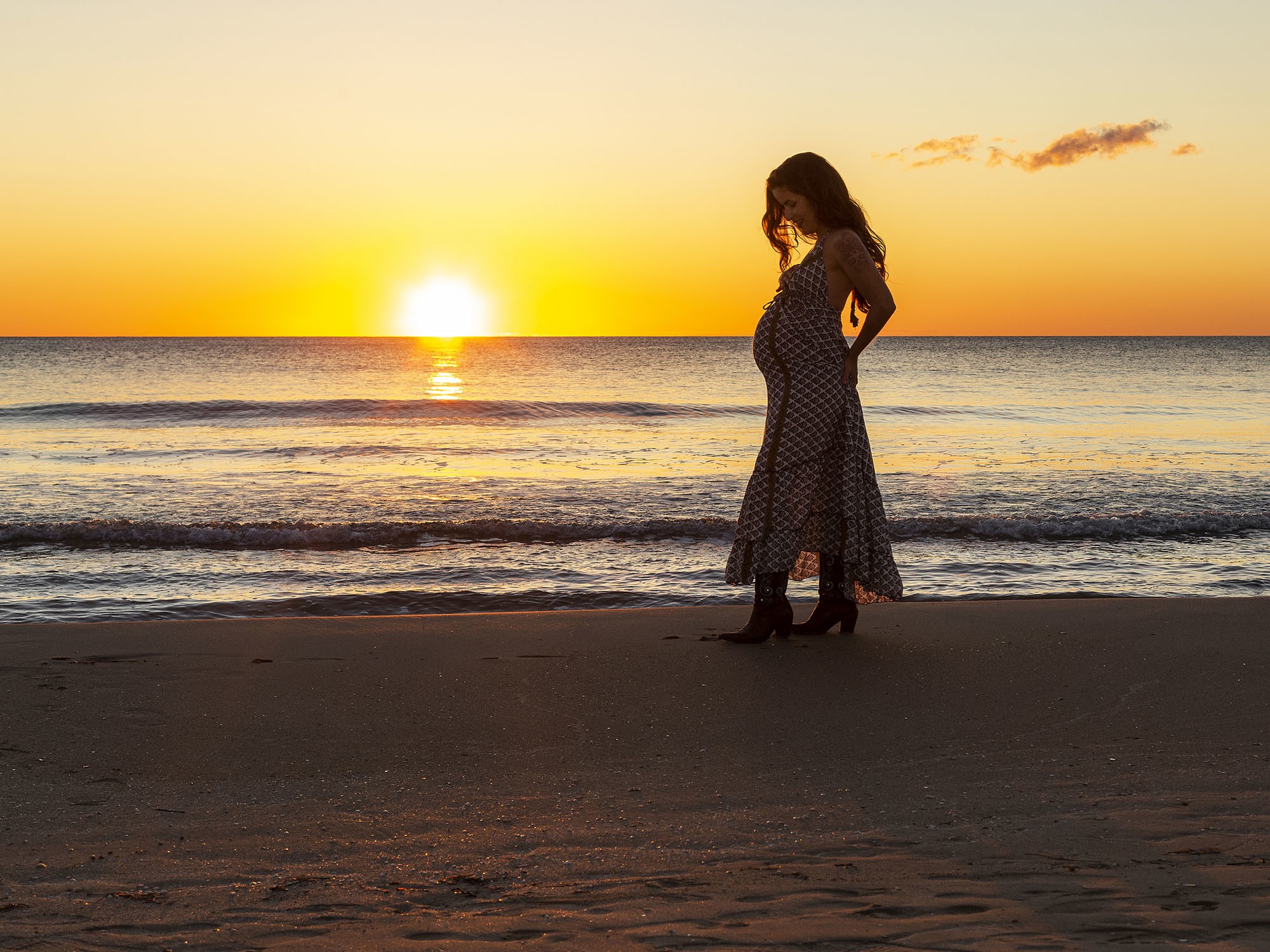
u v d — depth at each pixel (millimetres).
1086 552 8523
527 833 2322
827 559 4477
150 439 19906
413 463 16094
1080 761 2832
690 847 2205
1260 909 1729
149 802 2576
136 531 8891
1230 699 3471
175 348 99188
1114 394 37188
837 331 4145
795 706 3479
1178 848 2080
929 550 8609
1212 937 1615
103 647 4500
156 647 4500
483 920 1804
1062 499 11898
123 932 1759
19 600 6660
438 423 25047
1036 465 15711
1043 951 1578
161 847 2232
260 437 20562
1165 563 8023
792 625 4559
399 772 2840
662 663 4086
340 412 26859
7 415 25219
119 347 104875
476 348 111312
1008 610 5160
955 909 1783
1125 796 2488
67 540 8852
